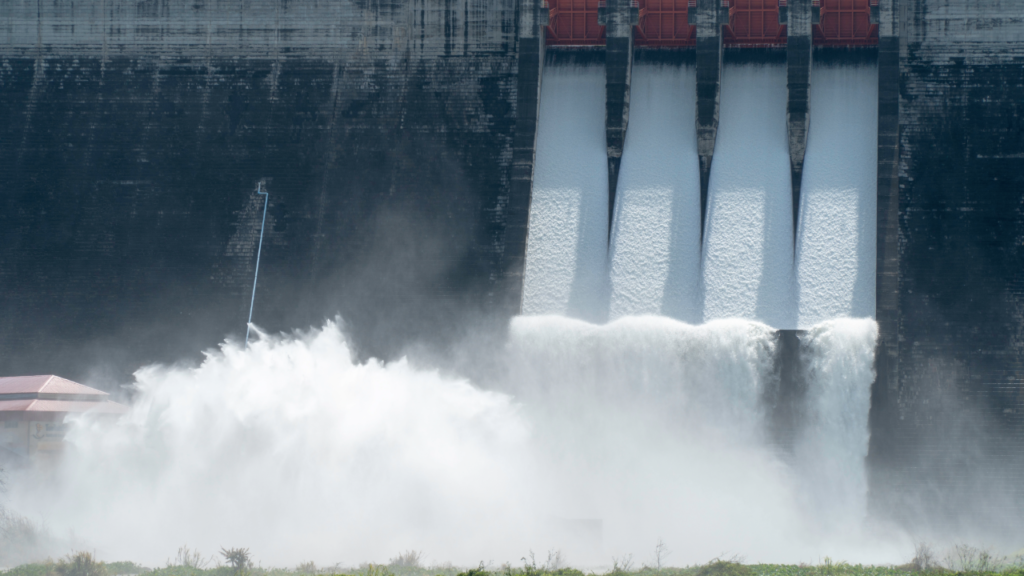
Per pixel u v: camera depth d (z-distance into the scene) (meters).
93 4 172.12
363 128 166.00
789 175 159.00
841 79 164.00
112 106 170.38
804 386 140.12
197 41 170.62
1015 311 145.62
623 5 163.38
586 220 159.88
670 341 142.88
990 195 151.75
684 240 157.25
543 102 168.12
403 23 168.12
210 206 164.75
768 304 151.50
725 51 168.75
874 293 149.38
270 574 91.81
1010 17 157.38
